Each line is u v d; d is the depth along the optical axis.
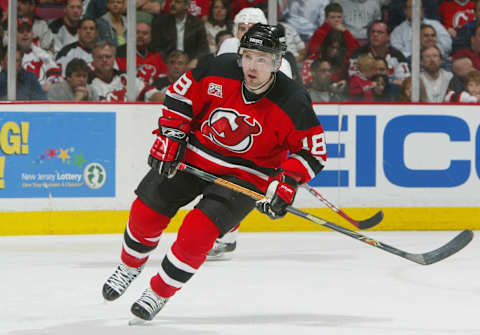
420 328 11.44
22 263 18.27
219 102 10.87
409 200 25.23
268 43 10.24
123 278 12.02
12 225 23.47
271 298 13.90
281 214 11.10
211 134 11.14
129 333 10.80
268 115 10.77
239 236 23.56
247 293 14.38
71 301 13.50
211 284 15.37
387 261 18.88
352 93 28.59
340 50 28.31
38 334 10.77
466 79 28.78
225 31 28.28
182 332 10.91
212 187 11.23
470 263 18.66
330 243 22.11
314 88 28.48
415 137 25.19
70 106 23.62
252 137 10.95
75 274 16.67
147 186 11.40
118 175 23.94
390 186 25.12
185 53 28.12
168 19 27.83
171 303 13.31
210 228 10.88
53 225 23.67
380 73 28.53
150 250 11.87
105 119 23.83
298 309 12.88
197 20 28.03
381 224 25.16
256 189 11.38
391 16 28.33
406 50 28.58
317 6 28.03
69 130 23.64
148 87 28.11
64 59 27.66
